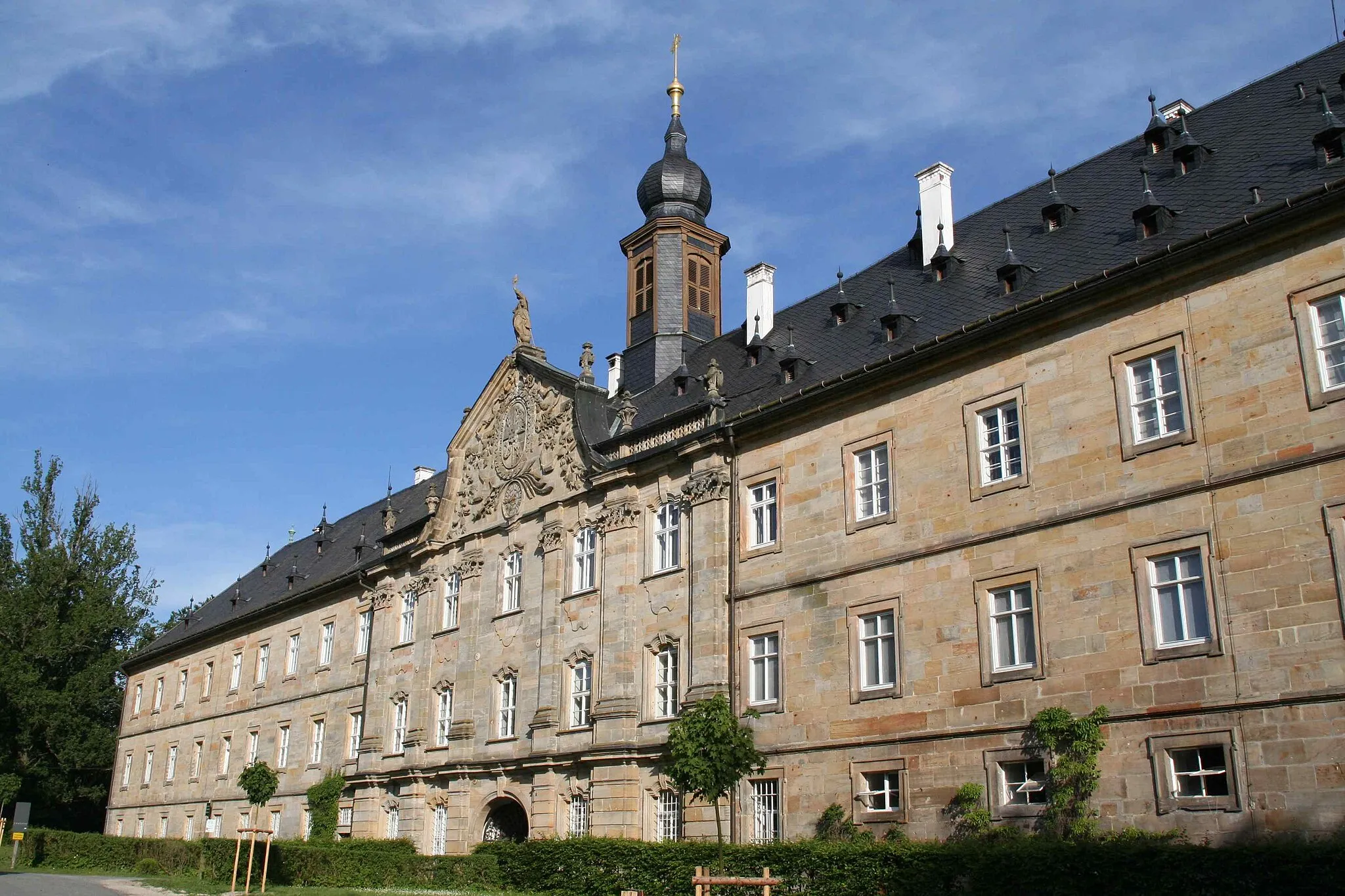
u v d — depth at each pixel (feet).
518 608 156.66
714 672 123.44
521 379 166.81
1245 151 105.29
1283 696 80.64
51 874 182.39
